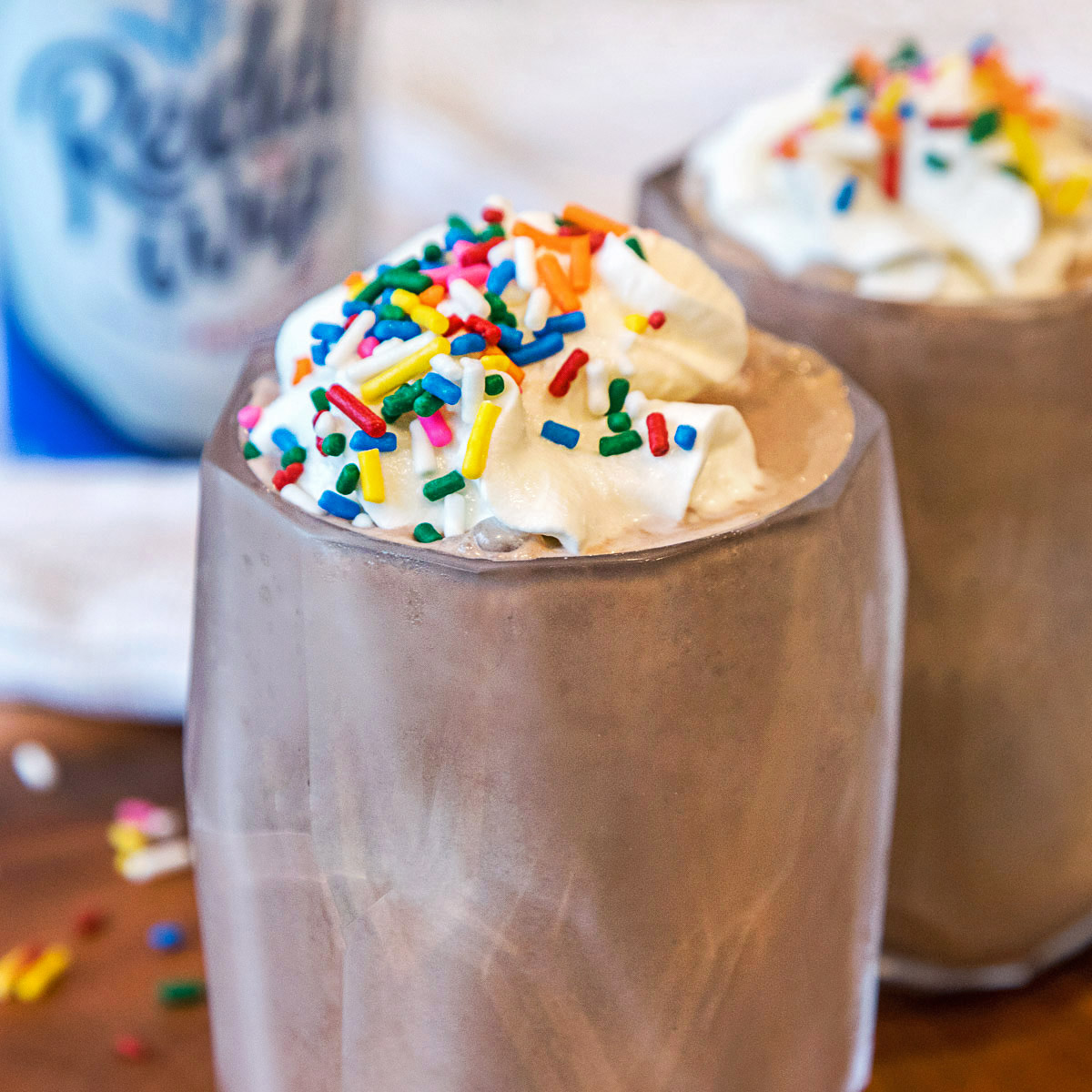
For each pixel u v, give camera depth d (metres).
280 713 0.32
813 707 0.32
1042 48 0.69
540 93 0.73
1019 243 0.39
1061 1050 0.38
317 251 0.50
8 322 0.51
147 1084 0.37
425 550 0.31
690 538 0.31
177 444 0.53
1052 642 0.38
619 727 0.31
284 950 0.33
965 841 0.39
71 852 0.41
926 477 0.37
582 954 0.32
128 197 0.47
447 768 0.31
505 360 0.32
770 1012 0.33
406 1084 0.33
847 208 0.39
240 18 0.45
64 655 0.44
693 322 0.33
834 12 0.74
